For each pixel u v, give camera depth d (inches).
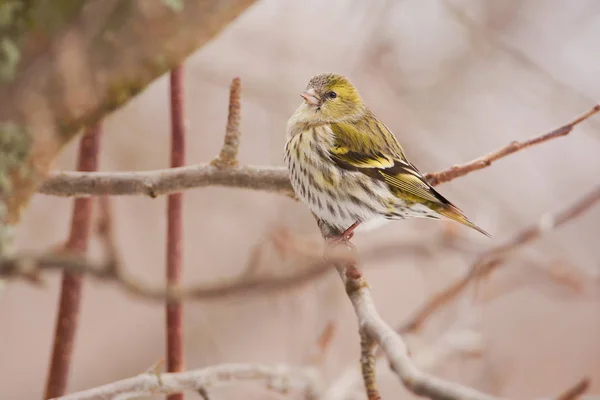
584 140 642.8
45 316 611.2
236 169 273.9
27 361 598.2
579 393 153.0
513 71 595.8
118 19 156.6
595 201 334.0
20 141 156.9
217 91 591.2
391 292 611.8
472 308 408.5
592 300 536.7
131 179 256.8
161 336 605.0
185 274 572.4
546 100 584.4
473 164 290.5
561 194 624.1
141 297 135.0
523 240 333.1
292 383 312.5
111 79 161.0
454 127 608.4
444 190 560.7
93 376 581.3
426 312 339.9
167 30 160.6
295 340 442.0
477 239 486.0
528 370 595.5
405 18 610.2
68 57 154.0
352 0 577.0
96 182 253.3
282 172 290.5
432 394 130.5
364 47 578.6
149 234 594.6
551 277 456.4
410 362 145.6
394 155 363.6
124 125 564.7
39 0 151.6
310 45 572.7
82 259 138.2
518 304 619.8
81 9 154.3
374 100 558.3
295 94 554.6
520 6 671.1
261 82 554.6
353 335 508.1
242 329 560.4
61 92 156.3
